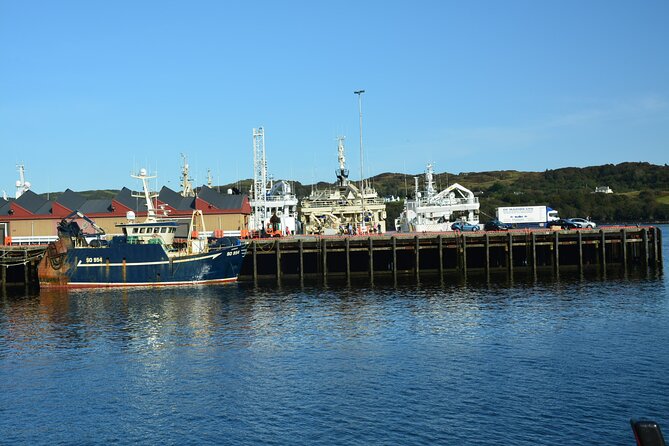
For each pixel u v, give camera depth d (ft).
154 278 282.56
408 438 109.09
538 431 110.83
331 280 299.17
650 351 157.38
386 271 322.75
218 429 115.03
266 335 182.80
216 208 351.67
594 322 191.01
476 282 282.15
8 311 227.40
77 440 112.27
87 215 355.56
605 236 325.62
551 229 330.75
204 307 228.84
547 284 271.69
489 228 365.81
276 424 116.37
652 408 119.85
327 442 108.37
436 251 329.31
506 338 173.06
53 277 283.38
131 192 363.76
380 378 140.05
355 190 398.62
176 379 143.74
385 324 193.77
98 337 185.16
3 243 355.77
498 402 124.16
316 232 380.17
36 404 129.70
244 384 138.72
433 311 212.84
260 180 397.60
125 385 140.36
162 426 117.19
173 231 300.20
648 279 281.95
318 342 173.17
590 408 120.37
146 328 195.72
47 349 172.04
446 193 416.46
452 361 151.74
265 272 315.99
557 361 150.00
